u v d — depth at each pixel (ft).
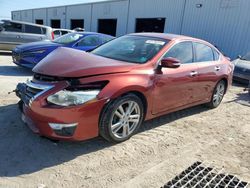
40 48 27.25
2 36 38.37
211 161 12.18
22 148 11.65
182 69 15.21
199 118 17.81
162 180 10.43
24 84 12.92
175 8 61.87
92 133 11.54
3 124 13.67
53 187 9.47
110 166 11.02
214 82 18.66
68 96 10.74
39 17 137.49
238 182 10.76
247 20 48.06
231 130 16.28
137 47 14.93
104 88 11.35
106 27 92.27
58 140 11.39
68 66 11.75
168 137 14.25
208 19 54.80
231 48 50.88
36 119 11.11
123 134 12.76
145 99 13.11
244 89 27.86
